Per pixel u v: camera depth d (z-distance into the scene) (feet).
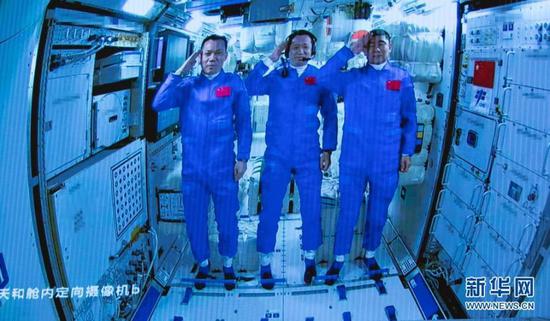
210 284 10.79
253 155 13.80
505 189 8.09
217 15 11.37
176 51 11.18
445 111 10.59
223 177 9.60
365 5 11.55
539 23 7.01
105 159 8.07
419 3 10.98
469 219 9.44
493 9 8.46
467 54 9.62
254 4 10.64
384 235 13.20
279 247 12.09
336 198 11.33
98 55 7.95
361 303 10.27
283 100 9.68
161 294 10.53
